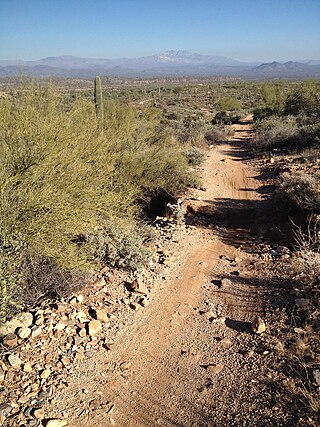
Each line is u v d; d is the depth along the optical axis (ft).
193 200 38.14
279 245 26.55
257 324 17.12
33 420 12.34
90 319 17.92
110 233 23.52
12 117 17.20
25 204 14.80
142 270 22.98
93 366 15.28
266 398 13.23
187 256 26.17
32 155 15.53
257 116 119.65
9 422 12.17
